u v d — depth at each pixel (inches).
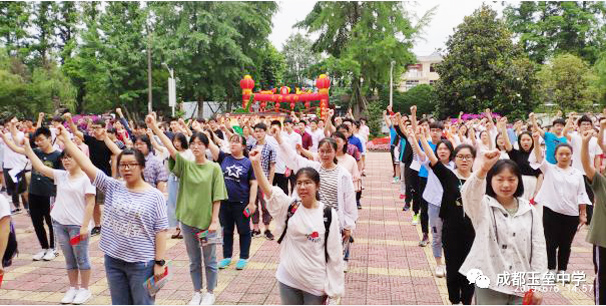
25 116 1032.2
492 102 1028.5
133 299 150.0
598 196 174.2
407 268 245.4
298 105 1268.5
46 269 245.9
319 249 137.9
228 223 240.7
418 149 228.7
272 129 210.4
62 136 150.1
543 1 1386.6
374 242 293.9
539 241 133.4
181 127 313.3
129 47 1130.7
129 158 147.6
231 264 248.4
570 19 1326.3
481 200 135.2
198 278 197.3
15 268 246.8
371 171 649.0
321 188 196.4
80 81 1279.5
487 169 129.1
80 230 193.8
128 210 146.6
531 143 247.4
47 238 283.9
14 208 385.7
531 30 1381.6
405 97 1469.0
